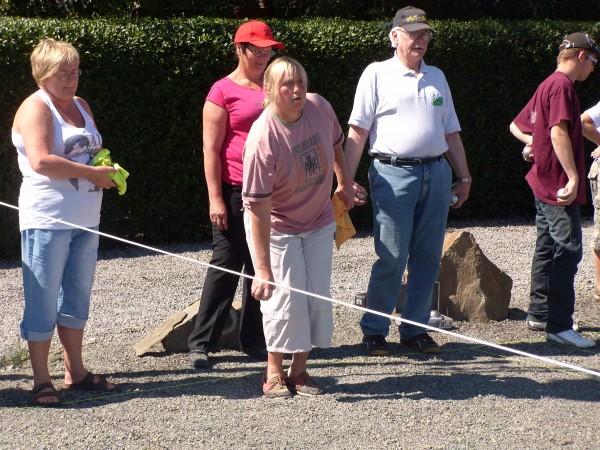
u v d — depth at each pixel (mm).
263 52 5699
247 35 5691
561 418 5012
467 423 4926
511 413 5074
